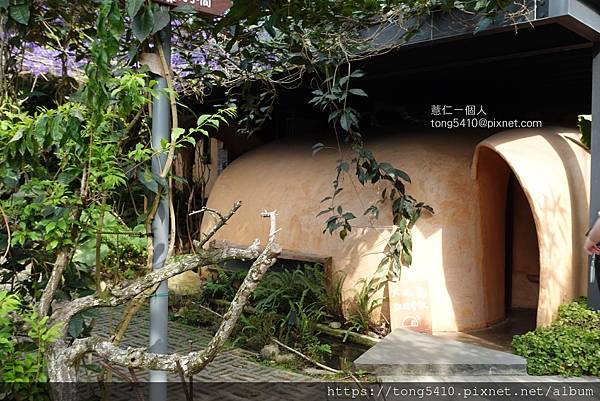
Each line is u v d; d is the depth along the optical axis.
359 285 5.71
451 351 4.60
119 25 2.24
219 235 7.39
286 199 6.60
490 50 5.51
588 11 4.38
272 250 1.94
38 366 2.28
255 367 4.80
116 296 2.39
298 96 7.62
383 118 8.36
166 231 2.78
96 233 2.71
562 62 5.96
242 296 1.93
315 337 5.28
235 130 8.56
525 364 4.35
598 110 4.81
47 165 2.93
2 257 2.82
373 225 5.76
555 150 5.43
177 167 9.27
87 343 2.20
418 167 5.85
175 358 1.98
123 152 3.10
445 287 5.54
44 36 3.39
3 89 2.95
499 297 5.99
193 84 5.00
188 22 4.23
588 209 5.36
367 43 4.98
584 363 4.36
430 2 4.61
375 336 5.43
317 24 4.72
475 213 5.68
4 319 2.23
